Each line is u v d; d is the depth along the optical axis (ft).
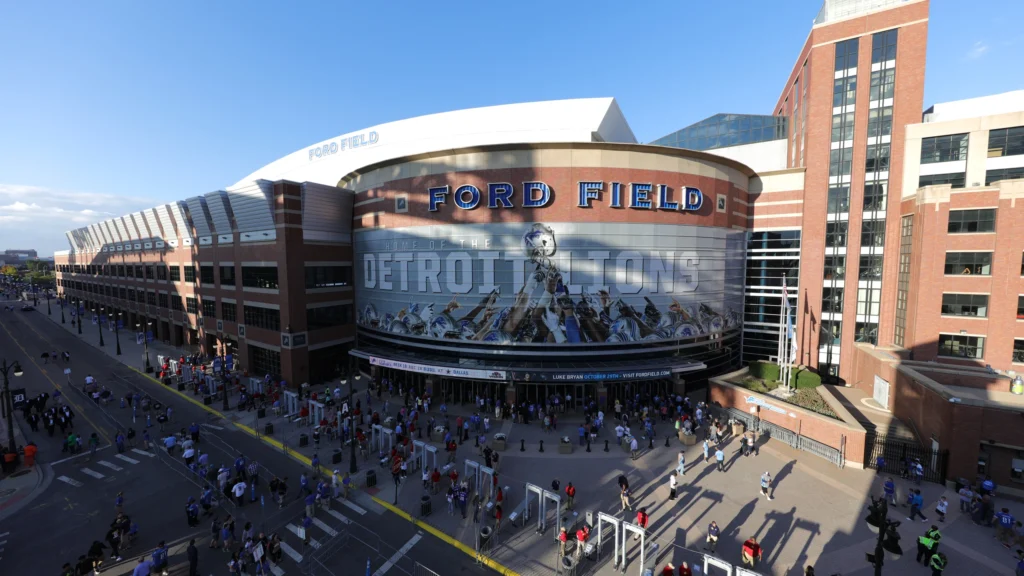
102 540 64.34
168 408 107.86
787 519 68.23
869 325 135.54
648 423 98.17
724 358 136.05
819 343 141.69
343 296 149.38
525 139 156.04
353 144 189.98
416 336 125.90
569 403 116.57
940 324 116.67
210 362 164.45
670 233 118.52
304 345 137.08
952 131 122.52
